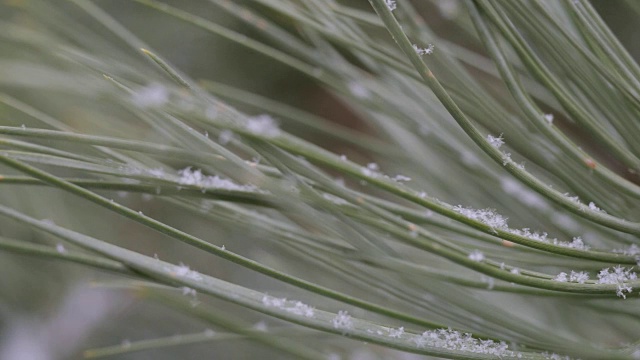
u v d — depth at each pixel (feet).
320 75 0.92
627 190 0.78
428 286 0.79
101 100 0.95
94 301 1.26
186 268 0.74
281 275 0.75
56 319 1.26
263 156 0.76
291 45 0.92
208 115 0.75
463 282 0.77
